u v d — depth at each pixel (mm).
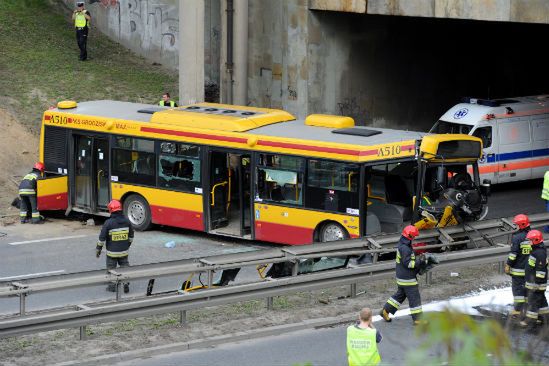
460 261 42344
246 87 72625
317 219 48531
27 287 32906
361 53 72438
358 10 65062
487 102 65750
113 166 55812
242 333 35500
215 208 52688
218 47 79938
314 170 48469
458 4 58312
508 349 11344
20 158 68188
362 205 46938
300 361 32719
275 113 53438
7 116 72312
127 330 35844
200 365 32312
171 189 53594
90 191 57031
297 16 69625
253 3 72312
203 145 52031
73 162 57469
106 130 55844
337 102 71688
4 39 86312
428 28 76500
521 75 85562
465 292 41531
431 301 40125
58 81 80375
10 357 32250
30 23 90125
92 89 79875
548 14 53469
